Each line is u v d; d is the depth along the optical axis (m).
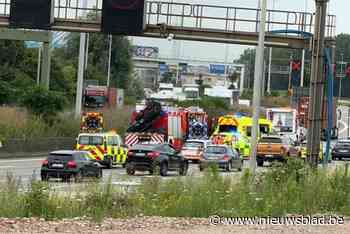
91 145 95.00
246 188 43.72
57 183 63.47
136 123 113.38
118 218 35.44
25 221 32.50
